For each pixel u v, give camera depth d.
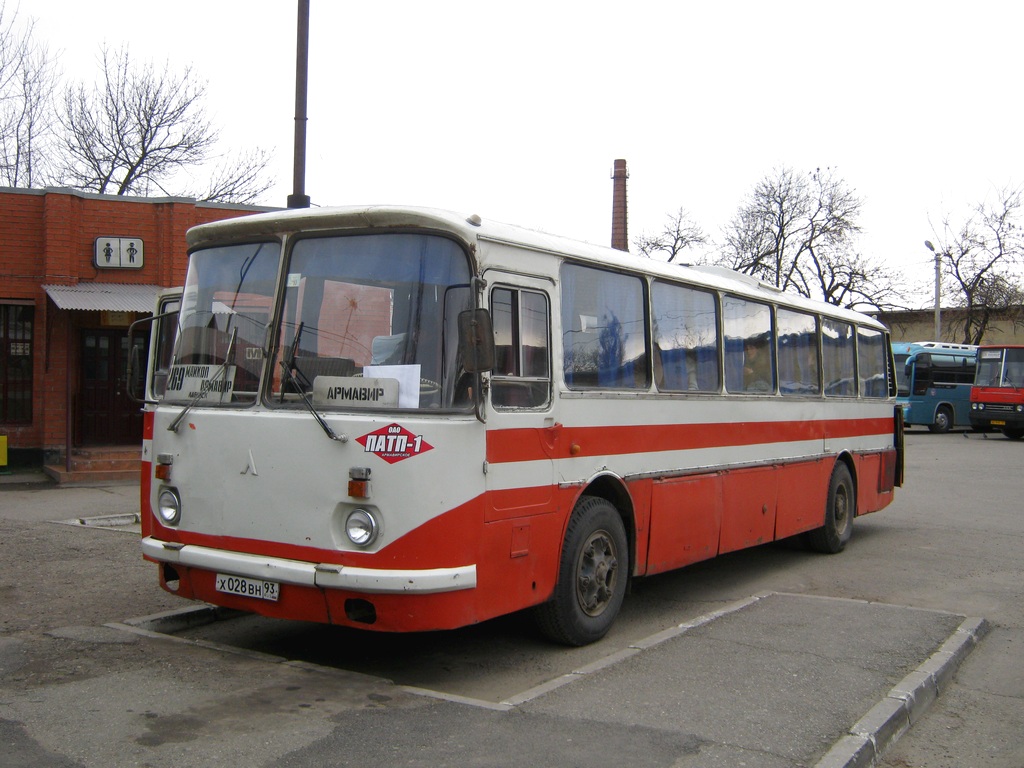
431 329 5.63
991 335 53.28
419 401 5.52
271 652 6.73
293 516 5.68
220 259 6.45
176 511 6.26
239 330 6.21
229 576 5.95
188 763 4.41
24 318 16.98
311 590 5.59
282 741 4.70
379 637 7.14
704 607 8.48
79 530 11.09
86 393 17.50
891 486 13.45
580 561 6.70
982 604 8.65
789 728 5.08
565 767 4.47
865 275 44.78
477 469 5.64
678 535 8.03
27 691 5.42
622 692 5.62
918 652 6.62
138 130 31.28
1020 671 6.65
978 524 13.76
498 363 5.91
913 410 35.91
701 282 8.57
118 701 5.26
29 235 16.81
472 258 5.68
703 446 8.47
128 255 17.09
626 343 7.43
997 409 32.72
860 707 5.46
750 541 9.34
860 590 9.26
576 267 6.84
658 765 4.52
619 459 7.17
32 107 28.03
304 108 12.02
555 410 6.41
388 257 5.80
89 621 7.15
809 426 10.79
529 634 7.23
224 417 6.02
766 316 9.95
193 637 7.10
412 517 5.39
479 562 5.65
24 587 8.20
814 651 6.59
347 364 5.74
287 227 6.12
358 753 4.57
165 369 6.78
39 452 16.95
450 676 6.21
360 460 5.48
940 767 4.99
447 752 4.61
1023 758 5.12
